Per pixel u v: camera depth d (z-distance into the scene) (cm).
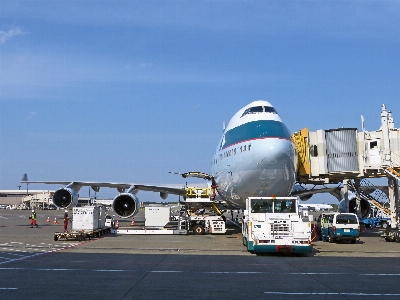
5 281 1204
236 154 2531
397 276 1336
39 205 14088
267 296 1016
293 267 1534
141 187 3631
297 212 2133
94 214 2817
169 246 2262
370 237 3145
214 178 3234
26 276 1290
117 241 2566
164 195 3981
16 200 19112
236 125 2728
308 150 3031
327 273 1391
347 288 1127
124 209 3347
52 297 992
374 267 1545
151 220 3388
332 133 3017
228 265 1569
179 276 1304
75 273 1351
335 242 2702
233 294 1037
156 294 1030
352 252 2094
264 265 1580
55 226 4316
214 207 3384
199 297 998
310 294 1045
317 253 2039
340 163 2970
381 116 2925
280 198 2134
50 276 1291
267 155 2298
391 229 2808
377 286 1159
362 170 2955
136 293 1042
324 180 3288
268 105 2647
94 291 1065
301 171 3084
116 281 1210
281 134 2400
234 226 4034
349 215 2655
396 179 2794
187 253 1947
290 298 997
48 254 1881
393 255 1966
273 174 2333
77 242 2503
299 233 1878
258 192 2461
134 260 1684
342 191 3512
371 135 2942
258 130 2452
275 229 1884
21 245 2312
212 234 3181
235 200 2806
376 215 4600
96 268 1461
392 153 2869
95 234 2862
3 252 1961
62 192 3394
